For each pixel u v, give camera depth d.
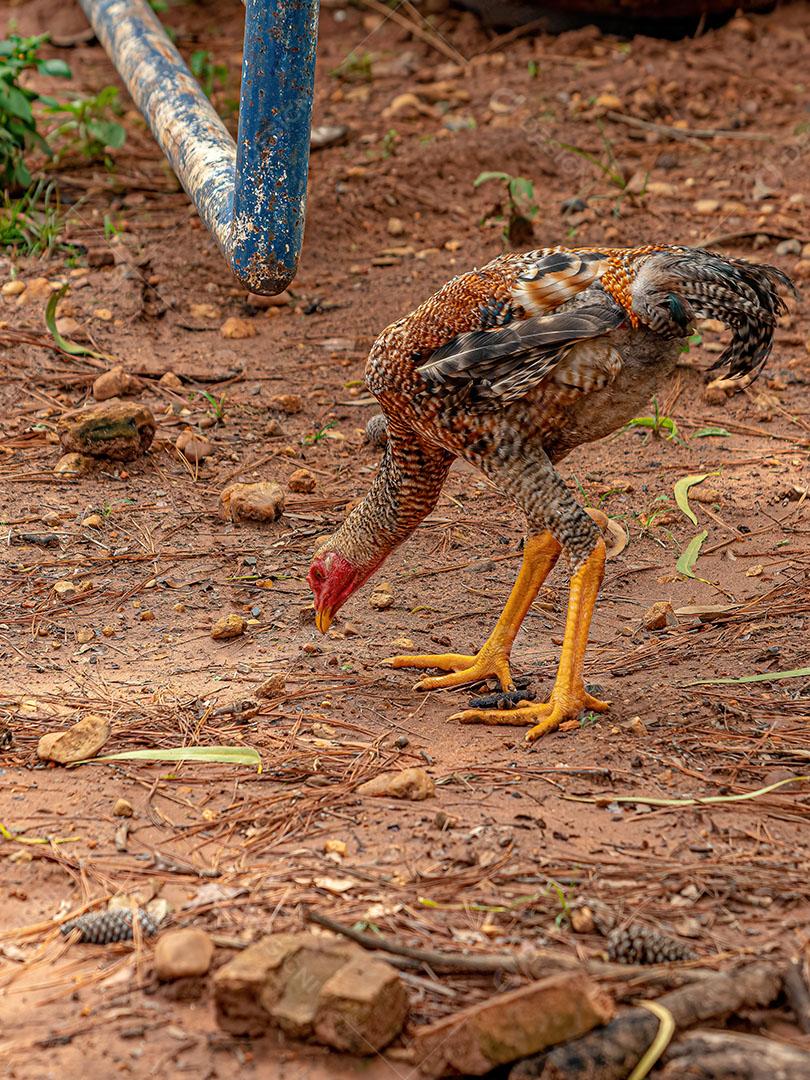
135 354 14.98
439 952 6.08
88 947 6.35
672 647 9.68
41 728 8.41
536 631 10.12
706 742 8.26
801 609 10.13
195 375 14.62
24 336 14.95
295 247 11.52
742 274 8.35
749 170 19.86
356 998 5.50
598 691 8.99
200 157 13.41
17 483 12.38
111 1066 5.54
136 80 15.43
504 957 5.90
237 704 8.73
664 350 8.33
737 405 14.28
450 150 19.86
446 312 8.25
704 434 13.59
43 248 17.22
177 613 10.26
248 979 5.68
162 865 6.95
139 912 6.48
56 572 10.84
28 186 18.16
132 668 9.36
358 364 15.05
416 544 11.62
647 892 6.65
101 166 19.77
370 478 12.80
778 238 17.61
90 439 12.64
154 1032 5.75
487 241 17.89
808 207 18.59
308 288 16.84
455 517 12.10
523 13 24.92
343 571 9.28
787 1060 5.23
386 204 18.72
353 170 19.19
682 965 6.02
